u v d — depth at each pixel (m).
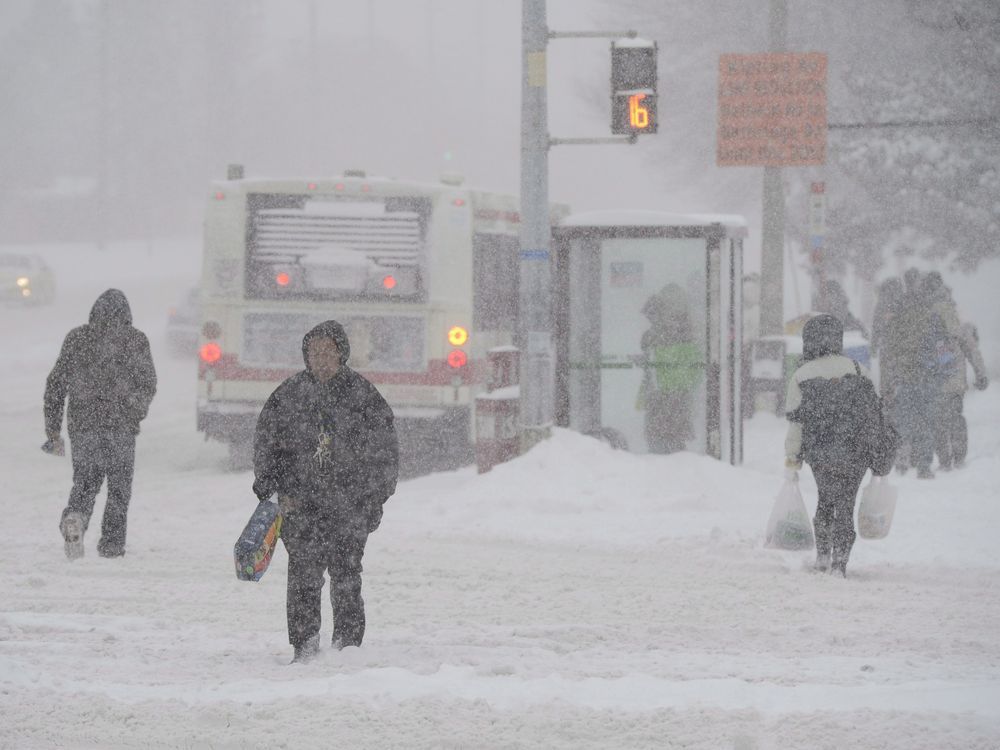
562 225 59.12
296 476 26.77
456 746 20.77
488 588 36.09
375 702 22.88
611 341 59.81
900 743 20.17
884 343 59.81
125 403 39.53
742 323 62.91
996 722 20.97
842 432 37.97
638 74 54.66
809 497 51.34
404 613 32.88
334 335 26.73
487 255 66.31
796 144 83.75
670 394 59.47
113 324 39.41
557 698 22.92
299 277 63.47
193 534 44.84
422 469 67.19
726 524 45.62
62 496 54.59
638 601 34.47
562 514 48.44
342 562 27.16
